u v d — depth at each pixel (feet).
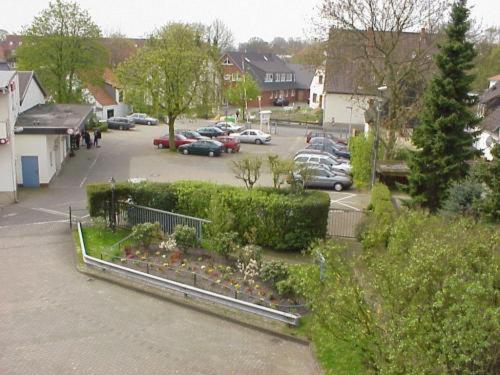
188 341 42.29
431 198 75.61
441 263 29.01
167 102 132.05
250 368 38.88
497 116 109.60
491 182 60.49
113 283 52.39
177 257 56.08
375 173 95.20
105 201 67.77
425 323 26.05
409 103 126.52
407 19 105.50
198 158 128.77
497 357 25.31
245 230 64.34
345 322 33.06
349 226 69.26
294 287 43.78
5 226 69.46
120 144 145.79
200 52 133.28
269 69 283.38
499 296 26.50
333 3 108.06
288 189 67.97
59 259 58.13
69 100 152.76
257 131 160.04
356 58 111.55
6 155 80.23
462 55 72.95
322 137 150.71
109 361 39.06
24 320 44.57
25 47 146.82
